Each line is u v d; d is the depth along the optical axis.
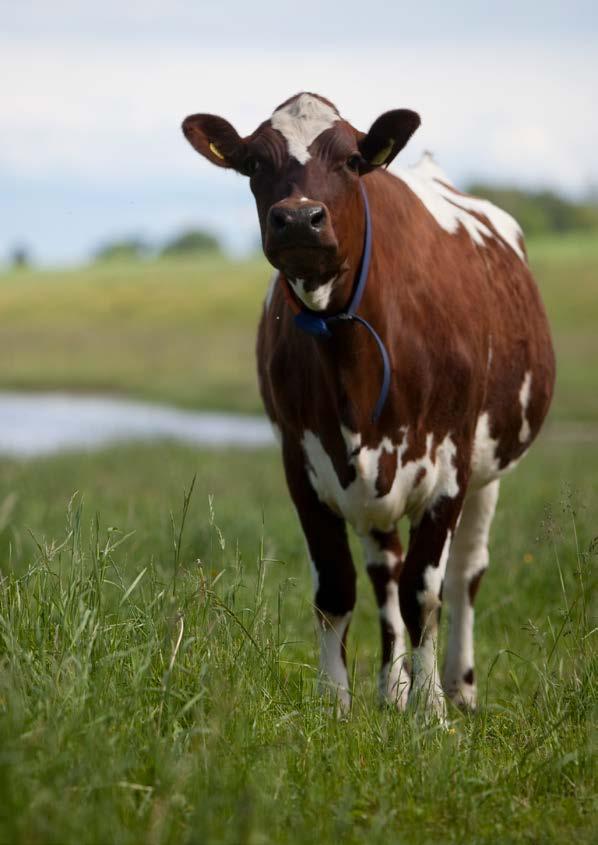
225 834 6.28
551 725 8.64
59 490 20.36
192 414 48.03
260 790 6.96
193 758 7.14
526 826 7.28
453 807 7.35
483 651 12.25
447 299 10.55
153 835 6.23
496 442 11.91
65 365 70.12
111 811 6.37
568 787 7.87
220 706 7.73
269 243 8.54
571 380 52.22
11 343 85.75
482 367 10.87
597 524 15.31
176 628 8.54
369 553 11.15
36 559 9.28
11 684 7.58
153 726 7.57
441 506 10.48
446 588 12.02
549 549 14.24
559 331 75.69
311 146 9.09
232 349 77.31
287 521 16.67
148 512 16.31
